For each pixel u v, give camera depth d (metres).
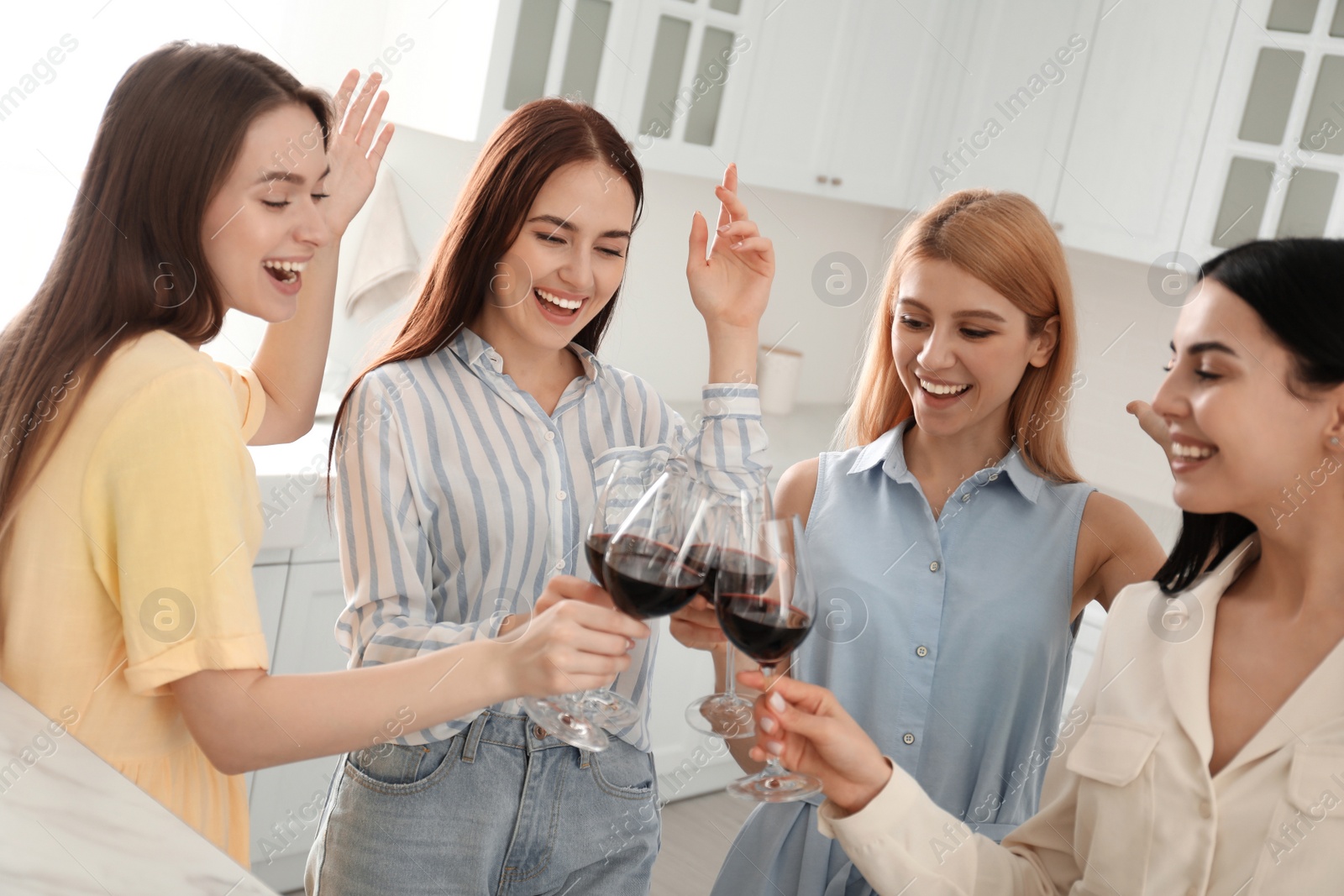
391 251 2.01
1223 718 0.71
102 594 0.79
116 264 0.81
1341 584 0.67
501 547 0.95
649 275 2.36
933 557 0.92
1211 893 0.68
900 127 2.19
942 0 2.10
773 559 0.70
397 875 0.91
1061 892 0.72
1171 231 1.83
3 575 0.80
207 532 0.74
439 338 0.97
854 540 0.95
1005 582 0.90
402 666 0.74
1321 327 0.61
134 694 0.80
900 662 0.92
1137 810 0.71
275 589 1.63
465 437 0.95
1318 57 1.65
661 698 1.63
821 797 0.91
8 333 0.82
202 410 0.76
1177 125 1.82
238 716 0.74
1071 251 2.01
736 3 2.00
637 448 1.00
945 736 0.90
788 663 0.94
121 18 1.80
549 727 0.77
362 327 2.03
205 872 0.75
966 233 0.87
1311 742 0.66
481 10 1.79
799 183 2.15
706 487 0.73
